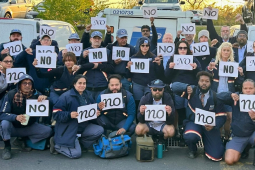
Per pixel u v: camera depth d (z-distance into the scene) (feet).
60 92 21.57
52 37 24.70
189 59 20.61
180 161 18.47
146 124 19.77
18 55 21.98
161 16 30.42
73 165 17.76
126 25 30.83
